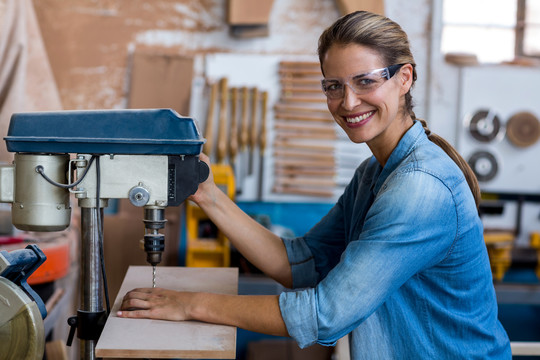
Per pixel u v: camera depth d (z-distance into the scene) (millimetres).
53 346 2660
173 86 3693
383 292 1322
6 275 1311
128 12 3725
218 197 1651
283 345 3623
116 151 1355
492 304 1517
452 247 1380
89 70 3729
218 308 1372
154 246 1411
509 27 3945
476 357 1441
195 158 1377
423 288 1438
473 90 3834
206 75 3762
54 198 1367
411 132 1481
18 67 3432
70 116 1356
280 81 3758
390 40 1396
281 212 3832
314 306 1317
